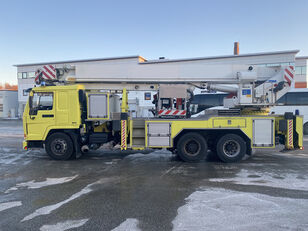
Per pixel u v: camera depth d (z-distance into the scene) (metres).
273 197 4.06
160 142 6.86
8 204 3.85
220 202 3.86
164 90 7.39
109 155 8.07
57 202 3.91
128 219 3.29
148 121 6.87
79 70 7.77
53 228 3.05
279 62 22.30
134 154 8.26
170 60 24.12
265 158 7.45
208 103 13.44
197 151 6.81
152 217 3.34
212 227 3.04
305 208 3.62
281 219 3.26
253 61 22.98
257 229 2.99
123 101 7.29
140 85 7.95
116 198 4.08
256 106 7.48
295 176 5.36
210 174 5.57
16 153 8.47
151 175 5.52
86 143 7.50
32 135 7.11
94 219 3.29
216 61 23.64
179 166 6.41
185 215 3.39
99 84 7.94
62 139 7.11
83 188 4.62
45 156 7.90
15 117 38.56
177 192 4.36
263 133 6.66
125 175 5.54
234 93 8.01
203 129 6.88
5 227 3.09
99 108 7.05
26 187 4.70
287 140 6.65
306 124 14.00
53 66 7.59
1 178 5.35
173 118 7.16
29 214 3.47
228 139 6.71
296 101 14.09
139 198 4.07
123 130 7.02
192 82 7.84
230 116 6.69
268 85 7.44
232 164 6.61
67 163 6.83
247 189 4.48
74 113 6.92
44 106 7.06
